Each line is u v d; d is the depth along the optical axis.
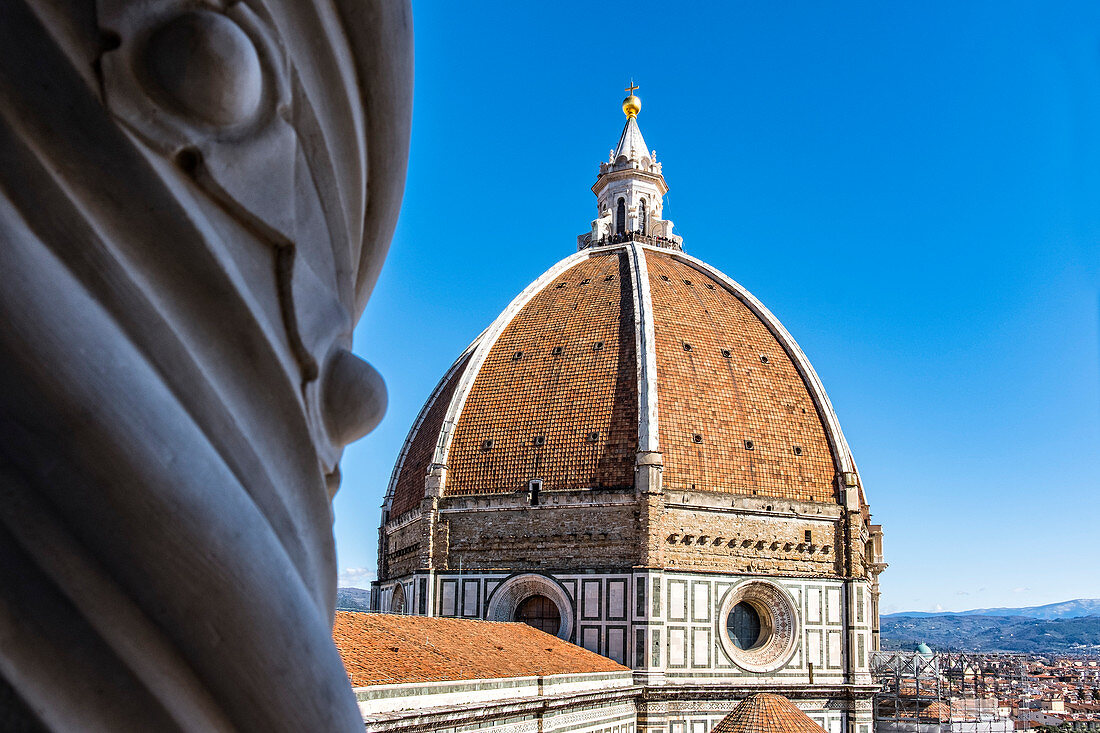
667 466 82.25
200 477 3.13
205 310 3.39
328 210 3.92
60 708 2.95
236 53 3.28
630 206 113.19
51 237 3.12
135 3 3.25
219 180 3.37
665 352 87.00
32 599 2.94
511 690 59.12
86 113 3.21
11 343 2.91
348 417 3.95
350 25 3.96
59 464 2.93
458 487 85.69
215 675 3.12
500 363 90.25
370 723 44.91
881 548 99.31
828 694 82.88
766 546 83.56
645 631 78.38
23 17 3.17
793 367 92.38
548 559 82.31
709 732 78.81
